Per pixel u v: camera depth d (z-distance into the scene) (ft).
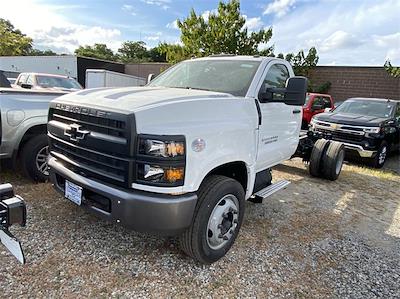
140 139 7.97
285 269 10.21
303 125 44.27
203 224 9.16
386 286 9.82
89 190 9.09
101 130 8.70
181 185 8.25
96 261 9.57
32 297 7.89
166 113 8.32
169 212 8.12
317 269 10.42
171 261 9.93
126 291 8.45
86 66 97.35
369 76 65.36
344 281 9.91
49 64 96.94
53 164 10.40
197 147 8.54
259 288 9.14
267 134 12.42
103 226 11.58
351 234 13.32
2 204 6.51
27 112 14.21
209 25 58.85
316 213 15.28
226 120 9.77
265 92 11.97
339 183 21.24
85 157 9.21
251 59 12.89
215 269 9.80
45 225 11.31
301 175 22.31
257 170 12.44
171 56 62.23
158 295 8.42
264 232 12.62
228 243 10.34
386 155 29.12
